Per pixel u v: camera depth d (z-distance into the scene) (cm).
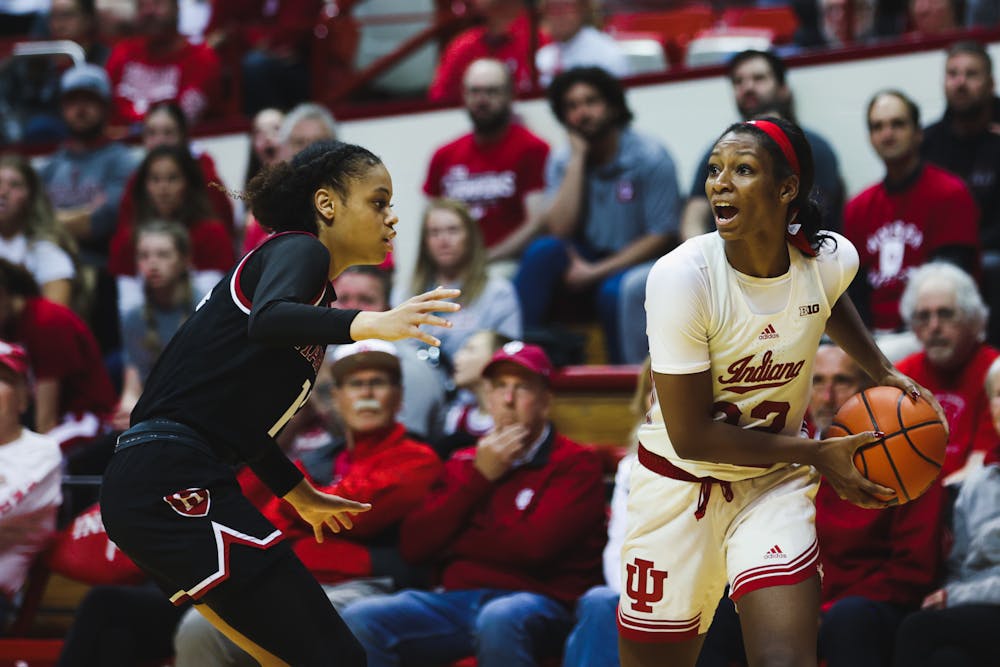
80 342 1355
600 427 1294
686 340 701
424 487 1061
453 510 1030
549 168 1554
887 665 925
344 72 1925
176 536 686
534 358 1049
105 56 1955
